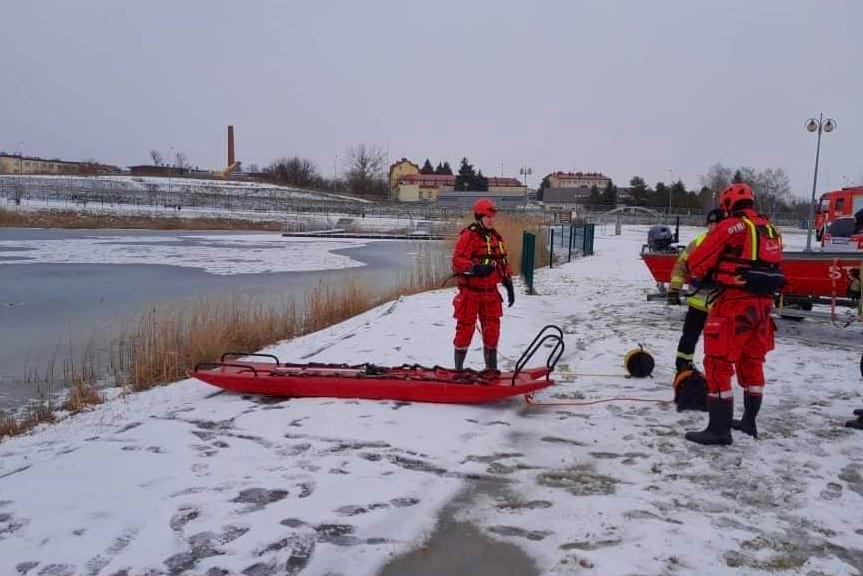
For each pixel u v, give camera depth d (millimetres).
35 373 8844
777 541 3498
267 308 13359
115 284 17828
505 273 6730
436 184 118875
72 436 5637
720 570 3201
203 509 3818
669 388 6543
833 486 4211
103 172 123250
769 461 4617
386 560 3314
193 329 9406
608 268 20719
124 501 3932
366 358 7973
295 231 54656
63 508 3852
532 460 4641
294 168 118875
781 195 88812
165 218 58969
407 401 6043
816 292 8922
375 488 4113
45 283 17906
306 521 3678
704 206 83688
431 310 11688
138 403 7059
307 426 5336
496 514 3811
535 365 7496
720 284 4863
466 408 5855
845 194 27047
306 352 9016
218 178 109750
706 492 4109
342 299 13234
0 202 60719
